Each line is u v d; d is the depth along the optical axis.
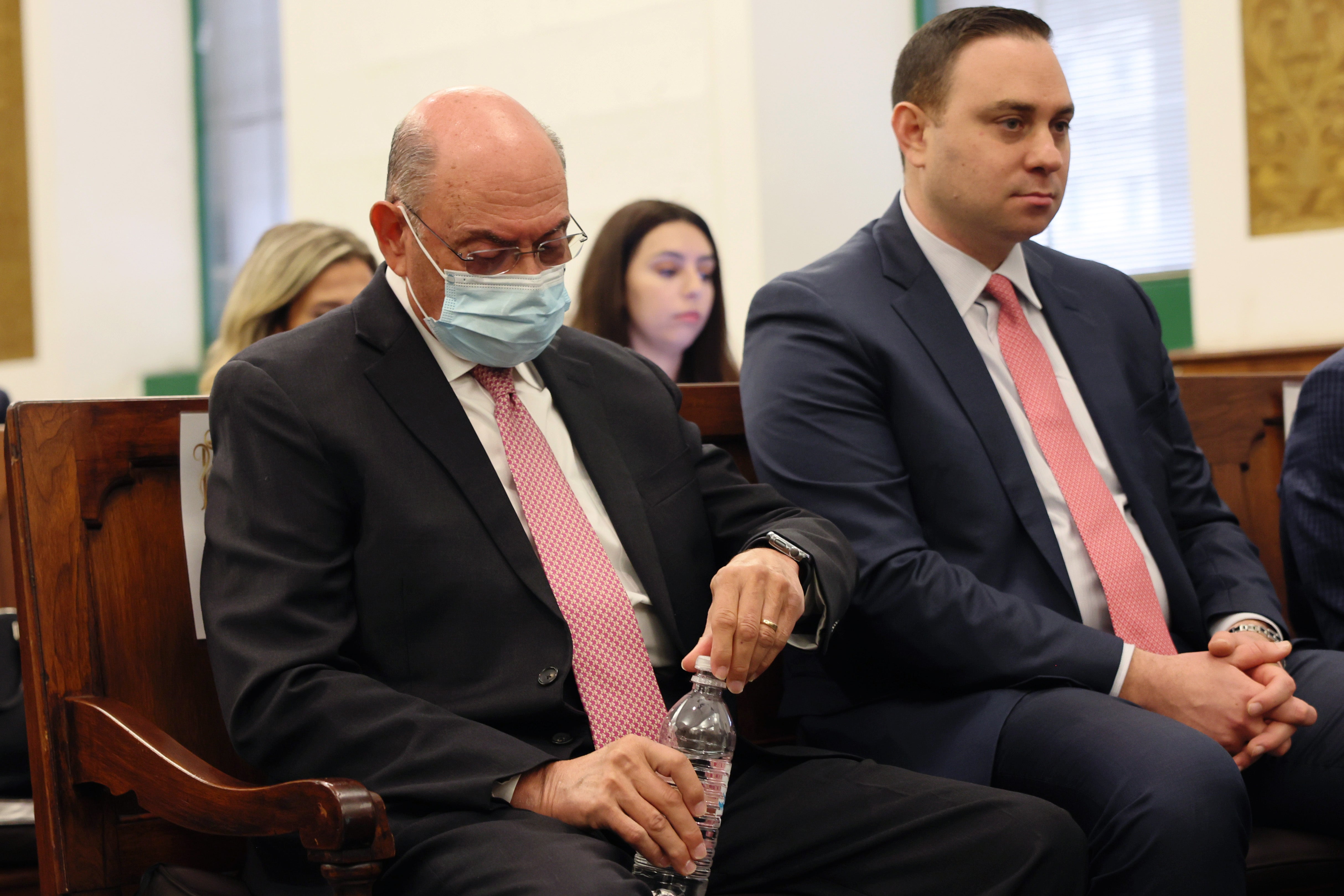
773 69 7.25
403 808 2.12
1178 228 7.25
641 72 7.55
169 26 10.98
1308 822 2.75
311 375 2.37
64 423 2.41
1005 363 3.04
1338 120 5.98
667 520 2.61
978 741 2.57
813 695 2.89
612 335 5.33
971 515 2.83
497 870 1.97
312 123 8.85
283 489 2.27
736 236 7.25
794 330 2.98
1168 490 3.21
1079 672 2.64
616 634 2.39
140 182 10.86
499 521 2.36
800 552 2.45
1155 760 2.32
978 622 2.64
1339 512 3.14
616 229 5.34
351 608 2.31
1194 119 6.32
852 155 7.58
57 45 10.48
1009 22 2.99
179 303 11.04
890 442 2.89
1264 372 6.12
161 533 2.50
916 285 3.02
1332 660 2.91
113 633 2.42
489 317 2.39
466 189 2.38
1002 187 2.92
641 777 2.06
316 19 8.80
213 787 2.04
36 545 2.36
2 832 2.73
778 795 2.42
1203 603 3.07
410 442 2.38
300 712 2.12
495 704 2.26
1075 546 2.90
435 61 8.34
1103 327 3.21
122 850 2.38
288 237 4.73
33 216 10.58
